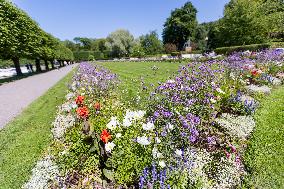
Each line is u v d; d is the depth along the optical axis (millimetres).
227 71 12383
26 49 35219
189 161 4688
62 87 18125
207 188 4438
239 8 46562
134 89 12930
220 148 5484
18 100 14078
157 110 6734
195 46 102500
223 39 51125
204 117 6777
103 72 15008
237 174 4934
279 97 10414
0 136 7805
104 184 4469
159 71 23641
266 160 5355
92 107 7676
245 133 6512
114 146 4871
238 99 7934
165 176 4051
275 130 6816
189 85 8352
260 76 12664
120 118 6461
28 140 7246
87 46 170375
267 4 47969
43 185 4824
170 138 5148
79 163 5043
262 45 36062
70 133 6434
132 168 4508
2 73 41656
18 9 34625
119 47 105438
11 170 5516
